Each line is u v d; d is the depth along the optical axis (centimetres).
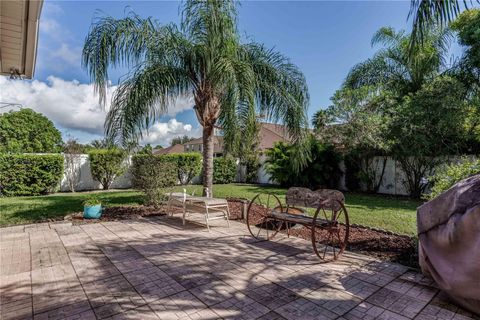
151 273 304
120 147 584
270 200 834
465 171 341
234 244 411
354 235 452
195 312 226
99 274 301
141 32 582
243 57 645
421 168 895
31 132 2398
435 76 929
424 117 798
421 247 276
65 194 1004
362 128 910
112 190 1141
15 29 318
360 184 1087
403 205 752
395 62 1065
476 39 791
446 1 267
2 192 919
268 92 655
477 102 778
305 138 687
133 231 482
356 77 1130
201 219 582
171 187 724
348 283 280
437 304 238
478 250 209
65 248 388
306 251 379
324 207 407
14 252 371
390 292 261
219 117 582
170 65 611
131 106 569
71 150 1120
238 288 269
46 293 259
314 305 238
